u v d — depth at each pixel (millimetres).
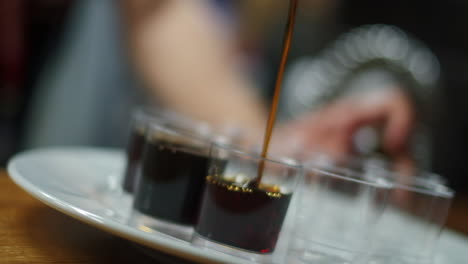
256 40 1257
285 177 492
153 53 955
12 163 534
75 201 494
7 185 584
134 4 956
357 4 1464
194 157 506
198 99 957
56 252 473
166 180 503
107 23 971
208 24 1033
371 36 929
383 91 848
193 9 1013
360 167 613
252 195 478
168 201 503
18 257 455
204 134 600
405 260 558
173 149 503
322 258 507
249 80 1140
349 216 508
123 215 509
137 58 958
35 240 483
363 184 508
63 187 521
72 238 500
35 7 964
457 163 1375
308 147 708
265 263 480
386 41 919
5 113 980
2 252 457
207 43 1000
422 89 895
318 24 1436
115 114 975
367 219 509
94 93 966
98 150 675
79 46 970
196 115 944
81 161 621
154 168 506
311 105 923
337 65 928
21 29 953
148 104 972
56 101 973
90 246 493
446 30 1501
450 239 633
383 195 512
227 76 1004
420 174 658
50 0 960
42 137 972
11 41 945
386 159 835
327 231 508
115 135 976
